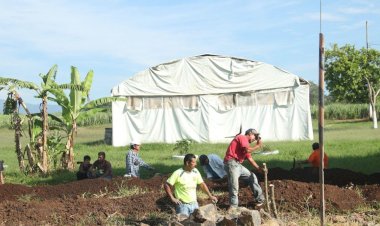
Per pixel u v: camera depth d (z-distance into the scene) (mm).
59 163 21672
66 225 10359
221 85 32719
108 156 25875
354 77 41938
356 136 33125
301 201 11367
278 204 11328
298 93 31844
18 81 19812
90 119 53688
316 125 47594
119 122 32781
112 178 15508
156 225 10305
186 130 32906
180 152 25297
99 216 10938
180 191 9539
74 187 14102
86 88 21578
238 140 11141
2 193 13617
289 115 31953
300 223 9992
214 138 32625
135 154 15766
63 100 20500
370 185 13125
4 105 20219
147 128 33031
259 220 9156
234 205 11070
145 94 32875
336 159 21250
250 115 32469
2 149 32188
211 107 32719
